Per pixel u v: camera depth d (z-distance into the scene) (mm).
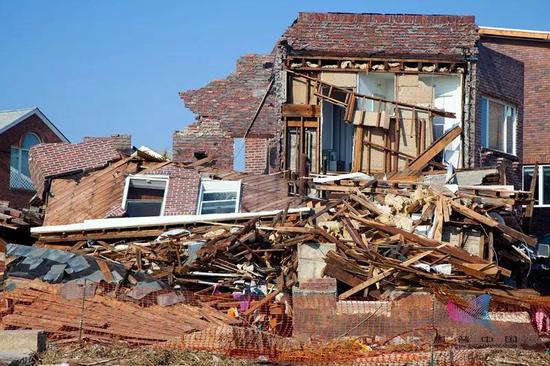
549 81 40562
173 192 29000
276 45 33875
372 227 23547
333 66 31609
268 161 35562
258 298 21766
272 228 23125
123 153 30062
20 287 19922
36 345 16984
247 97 37656
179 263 23203
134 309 19672
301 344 18984
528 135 40594
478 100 32250
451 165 28406
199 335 18734
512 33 40750
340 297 20875
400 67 31609
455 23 31938
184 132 37312
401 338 19453
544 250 28156
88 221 25781
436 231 24031
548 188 39719
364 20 31766
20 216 28188
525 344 19641
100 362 16781
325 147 32188
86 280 19875
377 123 31188
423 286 21281
